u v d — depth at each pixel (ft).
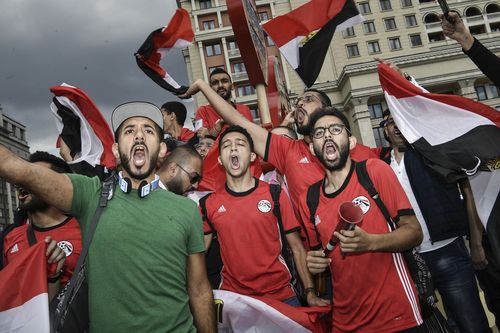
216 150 12.75
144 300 6.88
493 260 11.08
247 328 8.96
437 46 124.57
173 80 13.08
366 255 8.01
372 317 7.93
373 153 12.32
